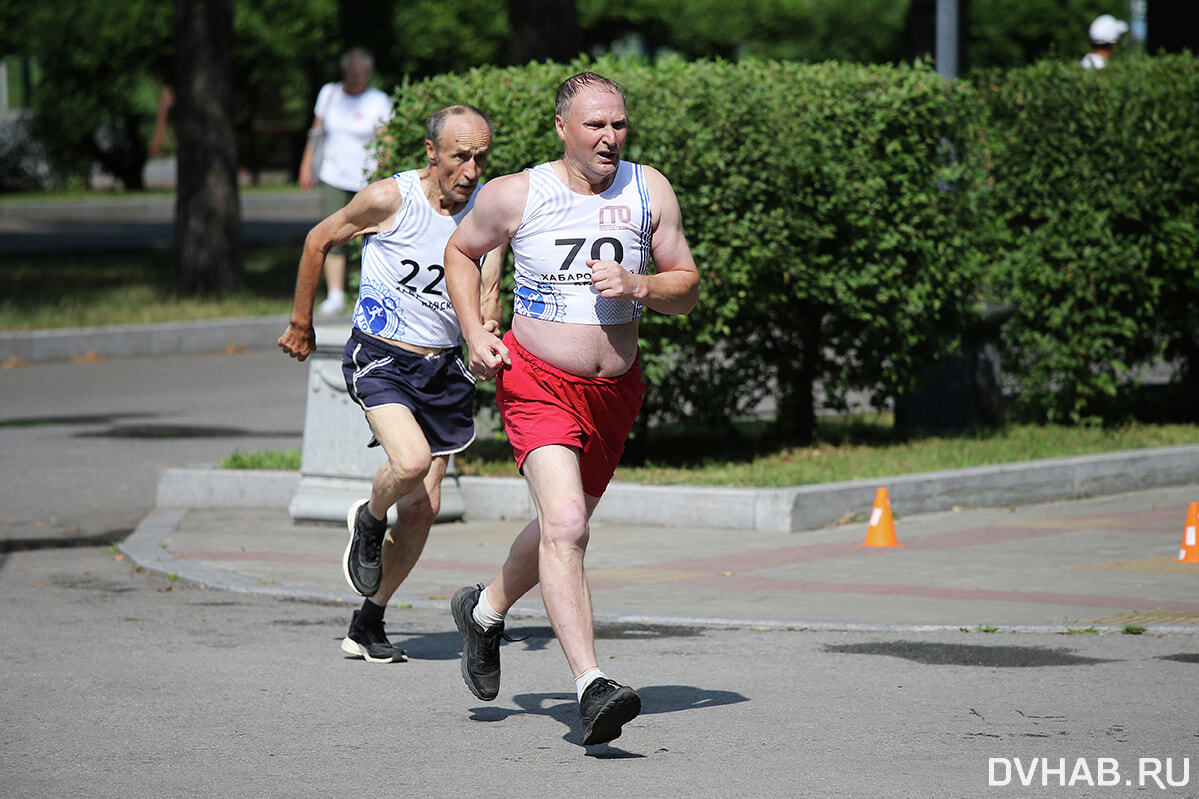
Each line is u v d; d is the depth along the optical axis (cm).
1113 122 4162
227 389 5609
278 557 3077
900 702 2059
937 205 3938
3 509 3647
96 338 6500
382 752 1867
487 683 1991
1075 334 4247
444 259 2050
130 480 3991
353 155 6003
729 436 4081
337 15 12669
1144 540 3195
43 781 1761
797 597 2695
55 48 13112
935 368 4219
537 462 1862
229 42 7738
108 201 14212
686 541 3212
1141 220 4206
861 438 4209
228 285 7775
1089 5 13525
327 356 3394
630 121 3512
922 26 5241
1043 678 2173
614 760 1827
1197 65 4294
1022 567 2927
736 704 2058
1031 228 4325
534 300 1880
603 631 2483
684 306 1884
